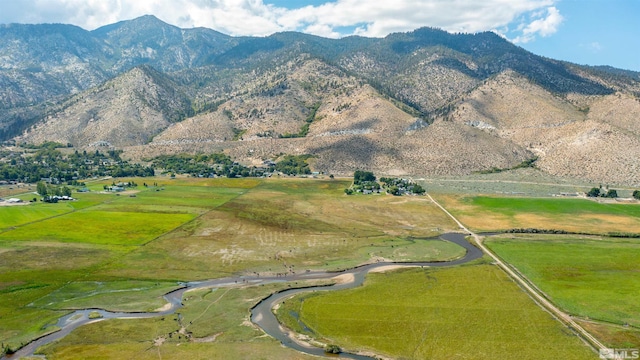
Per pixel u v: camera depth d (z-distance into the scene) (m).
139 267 150.75
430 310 119.69
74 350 99.94
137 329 109.56
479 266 153.75
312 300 126.62
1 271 144.88
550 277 142.50
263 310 121.44
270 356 97.25
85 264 152.12
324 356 98.31
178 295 130.75
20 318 115.75
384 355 98.62
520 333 107.25
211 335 107.06
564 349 100.06
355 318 115.62
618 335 106.06
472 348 100.94
